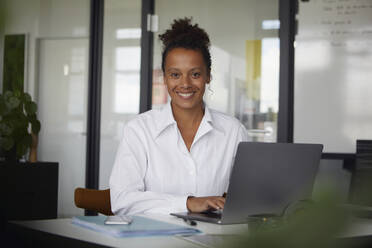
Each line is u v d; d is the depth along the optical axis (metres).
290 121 4.00
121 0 4.56
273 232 0.46
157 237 1.15
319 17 3.95
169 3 4.39
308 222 0.47
